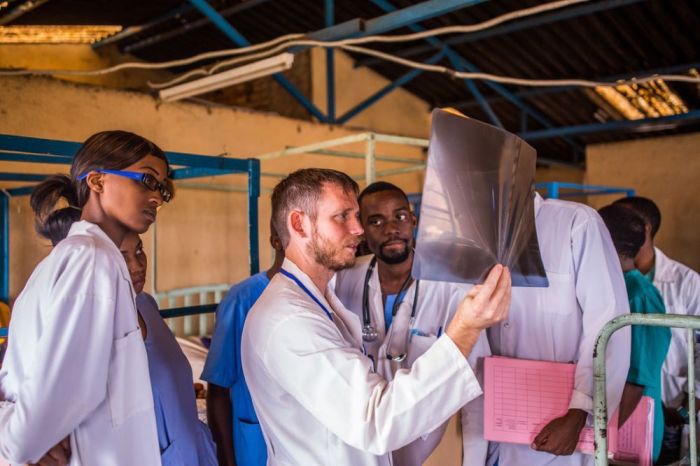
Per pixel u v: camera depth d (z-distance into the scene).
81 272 1.05
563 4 2.96
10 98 4.25
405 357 1.77
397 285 1.88
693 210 5.73
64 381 1.00
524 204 1.19
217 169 2.27
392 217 1.82
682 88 5.60
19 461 0.98
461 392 1.00
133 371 1.14
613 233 2.04
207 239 5.41
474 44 5.70
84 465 1.08
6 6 4.76
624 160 6.11
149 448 1.17
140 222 1.24
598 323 1.58
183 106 5.22
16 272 4.16
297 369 1.06
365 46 6.20
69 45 6.34
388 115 7.31
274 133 5.92
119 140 1.21
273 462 1.25
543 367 1.56
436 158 1.02
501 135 1.13
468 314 1.01
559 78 5.97
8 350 1.10
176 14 5.73
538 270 1.20
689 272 2.90
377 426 0.98
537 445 1.52
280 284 1.22
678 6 4.46
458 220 1.04
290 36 3.90
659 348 1.77
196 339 4.45
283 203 1.26
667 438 2.50
